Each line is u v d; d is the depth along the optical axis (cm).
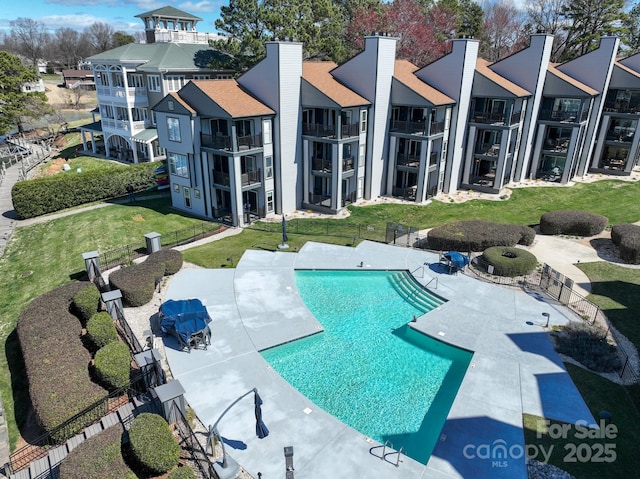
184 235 3306
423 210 3831
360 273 2780
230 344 2048
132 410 1642
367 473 1409
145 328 2148
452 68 3931
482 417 1627
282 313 2303
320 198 3803
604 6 6256
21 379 1967
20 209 3650
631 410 1669
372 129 3822
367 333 2223
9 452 1608
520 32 8256
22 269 2916
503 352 1992
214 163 3588
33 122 7138
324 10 5603
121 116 5175
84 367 1769
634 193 4200
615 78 4616
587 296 2469
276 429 1577
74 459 1335
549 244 3134
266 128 3444
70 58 16188
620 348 2031
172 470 1377
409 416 1714
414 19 6300
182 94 3384
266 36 4912
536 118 4438
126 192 4294
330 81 3712
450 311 2317
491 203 4003
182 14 5462
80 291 2231
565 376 1841
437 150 4041
